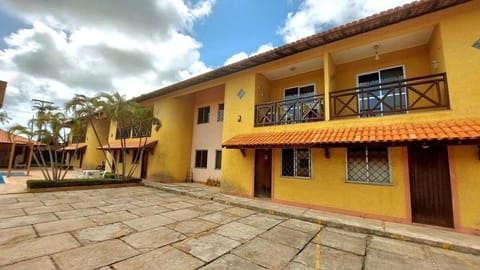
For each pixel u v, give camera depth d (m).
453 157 5.54
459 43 5.74
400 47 7.58
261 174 9.22
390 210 6.20
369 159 6.87
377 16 6.31
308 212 6.98
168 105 14.06
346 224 5.75
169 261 3.57
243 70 10.27
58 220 5.51
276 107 9.13
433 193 5.80
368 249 4.43
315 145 6.60
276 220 6.36
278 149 8.73
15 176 14.91
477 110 5.33
